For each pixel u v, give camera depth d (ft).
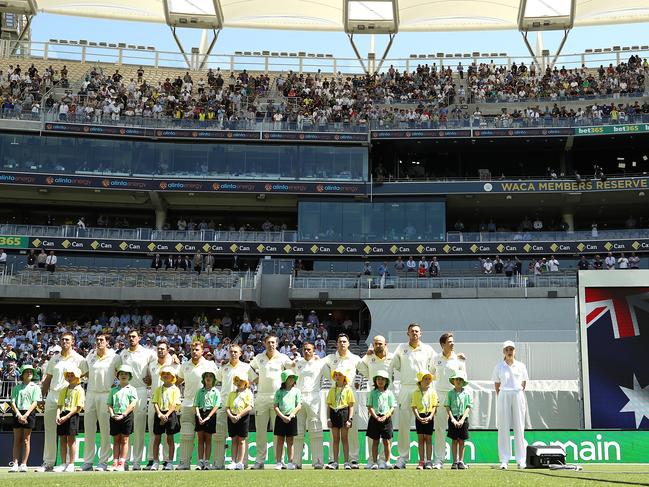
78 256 151.94
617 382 61.57
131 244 151.02
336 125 159.63
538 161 172.35
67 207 165.58
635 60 176.86
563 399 70.74
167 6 183.93
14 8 182.60
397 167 170.19
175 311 152.15
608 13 184.44
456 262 155.22
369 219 157.58
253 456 60.44
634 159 169.37
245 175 157.38
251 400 50.47
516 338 102.32
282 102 170.30
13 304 149.89
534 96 170.71
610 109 160.35
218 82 176.45
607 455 57.57
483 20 189.26
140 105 160.45
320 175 158.61
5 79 167.02
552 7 181.88
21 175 150.30
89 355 51.90
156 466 50.72
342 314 153.58
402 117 161.38
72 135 153.89
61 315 150.82
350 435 50.44
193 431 51.01
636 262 142.72
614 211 168.35
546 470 42.60
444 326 134.82
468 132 159.12
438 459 48.98
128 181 153.89
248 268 155.63
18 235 147.23
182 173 156.35
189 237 152.76
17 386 50.78
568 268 148.97
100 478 35.22
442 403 49.01
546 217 171.32
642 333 61.98
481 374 86.99
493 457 58.13
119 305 148.97
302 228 156.66
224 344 113.29
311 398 51.13
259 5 185.16
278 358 51.75
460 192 156.97
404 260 155.12
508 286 137.80
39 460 68.49
